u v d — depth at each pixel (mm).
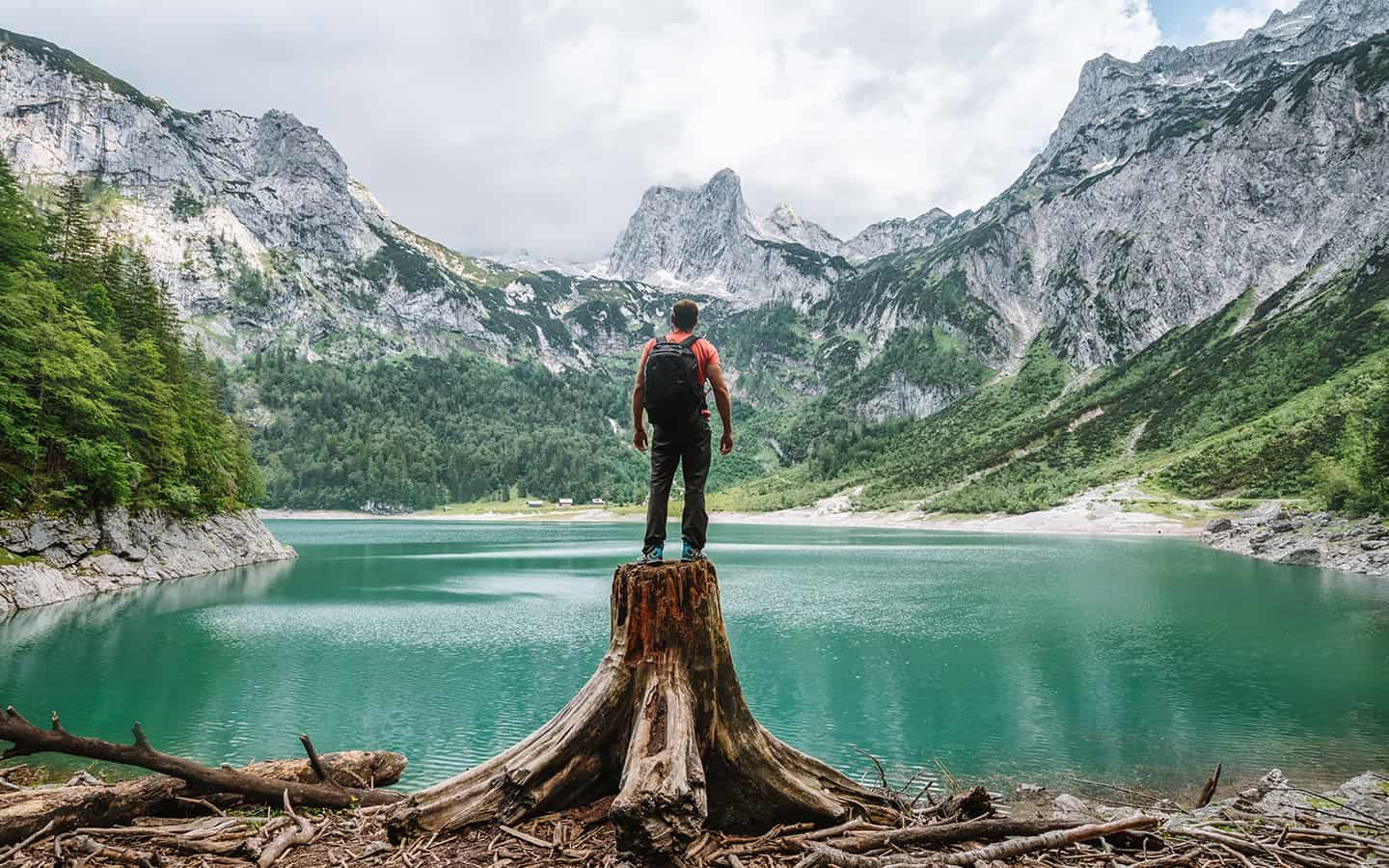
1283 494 114312
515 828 5125
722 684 5621
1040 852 5453
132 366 54844
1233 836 5961
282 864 5086
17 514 41250
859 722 22703
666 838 4191
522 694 25375
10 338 42656
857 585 57844
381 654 31844
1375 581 55625
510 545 107438
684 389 5758
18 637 32500
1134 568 69000
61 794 5883
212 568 58406
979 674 29016
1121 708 24016
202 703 23797
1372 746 19719
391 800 7418
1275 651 32750
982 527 147000
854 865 4766
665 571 5594
